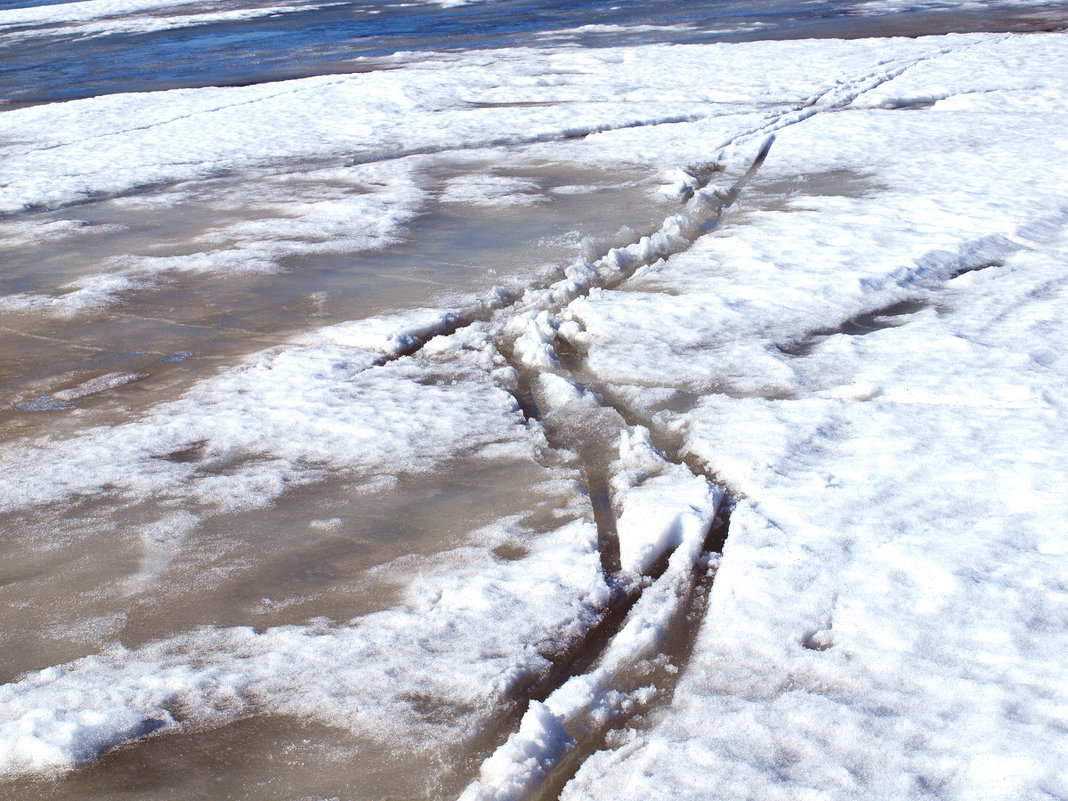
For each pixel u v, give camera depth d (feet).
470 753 9.12
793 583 10.83
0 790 8.92
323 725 9.52
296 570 12.14
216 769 9.04
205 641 10.87
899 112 42.32
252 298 23.35
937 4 87.20
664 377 17.25
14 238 30.68
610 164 36.22
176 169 40.24
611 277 23.79
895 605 10.25
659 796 8.14
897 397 15.57
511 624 10.81
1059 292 19.79
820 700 9.04
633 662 10.18
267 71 71.00
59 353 20.57
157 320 22.24
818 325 19.25
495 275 24.17
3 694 10.16
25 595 11.92
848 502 12.37
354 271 25.05
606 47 71.92
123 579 12.14
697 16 88.79
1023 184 28.99
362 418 16.35
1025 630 9.64
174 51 87.66
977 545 11.13
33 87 71.15
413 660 10.33
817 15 84.28
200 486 14.40
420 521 13.14
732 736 8.73
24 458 15.71
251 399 17.40
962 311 19.31
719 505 12.91
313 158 41.04
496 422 16.02
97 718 9.67
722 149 36.88
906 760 8.21
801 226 26.27
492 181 34.60
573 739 9.24
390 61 71.26
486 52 72.49
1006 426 14.06
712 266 23.53
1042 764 7.92
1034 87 45.55
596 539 12.38
